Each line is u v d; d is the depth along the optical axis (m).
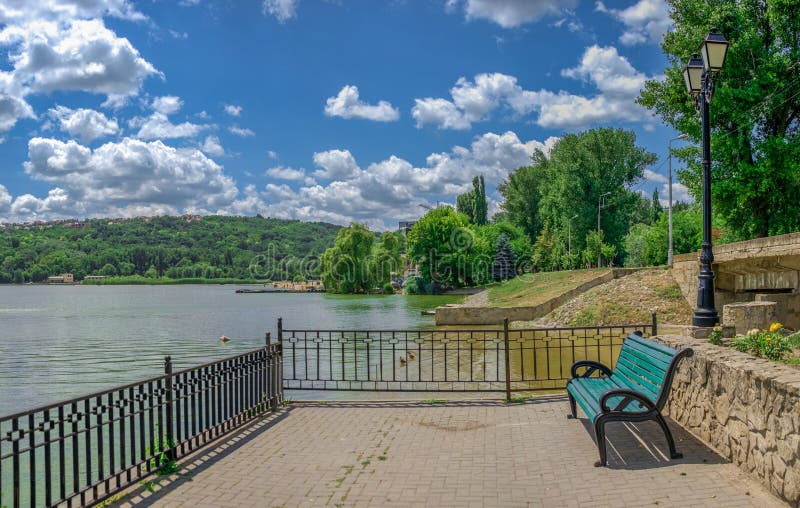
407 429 7.20
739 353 5.95
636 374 6.47
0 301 85.00
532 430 6.89
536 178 83.50
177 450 6.34
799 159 25.22
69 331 36.84
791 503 4.20
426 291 79.44
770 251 18.27
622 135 60.22
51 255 195.00
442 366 17.50
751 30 24.89
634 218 97.44
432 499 4.80
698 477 4.94
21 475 8.48
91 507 4.67
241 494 5.04
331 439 6.80
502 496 4.79
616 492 4.72
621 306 27.91
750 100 24.58
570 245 61.94
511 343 23.38
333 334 30.06
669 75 27.36
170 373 5.98
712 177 26.55
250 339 30.88
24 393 16.44
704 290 11.03
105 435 10.50
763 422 4.67
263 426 7.48
